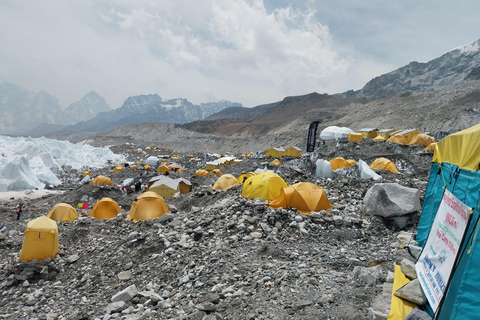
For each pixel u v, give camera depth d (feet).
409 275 24.00
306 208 46.96
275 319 22.09
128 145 585.22
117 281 37.65
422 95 557.74
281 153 186.91
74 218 71.31
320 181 66.03
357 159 127.54
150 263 39.37
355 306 22.30
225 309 25.09
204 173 157.58
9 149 219.61
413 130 157.48
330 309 22.39
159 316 26.48
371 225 43.47
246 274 31.17
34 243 45.01
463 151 20.58
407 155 121.39
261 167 152.97
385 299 21.85
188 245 41.06
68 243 53.83
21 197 133.90
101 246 49.42
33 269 43.52
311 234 41.34
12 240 58.85
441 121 395.14
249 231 42.06
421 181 77.00
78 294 37.40
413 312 17.69
